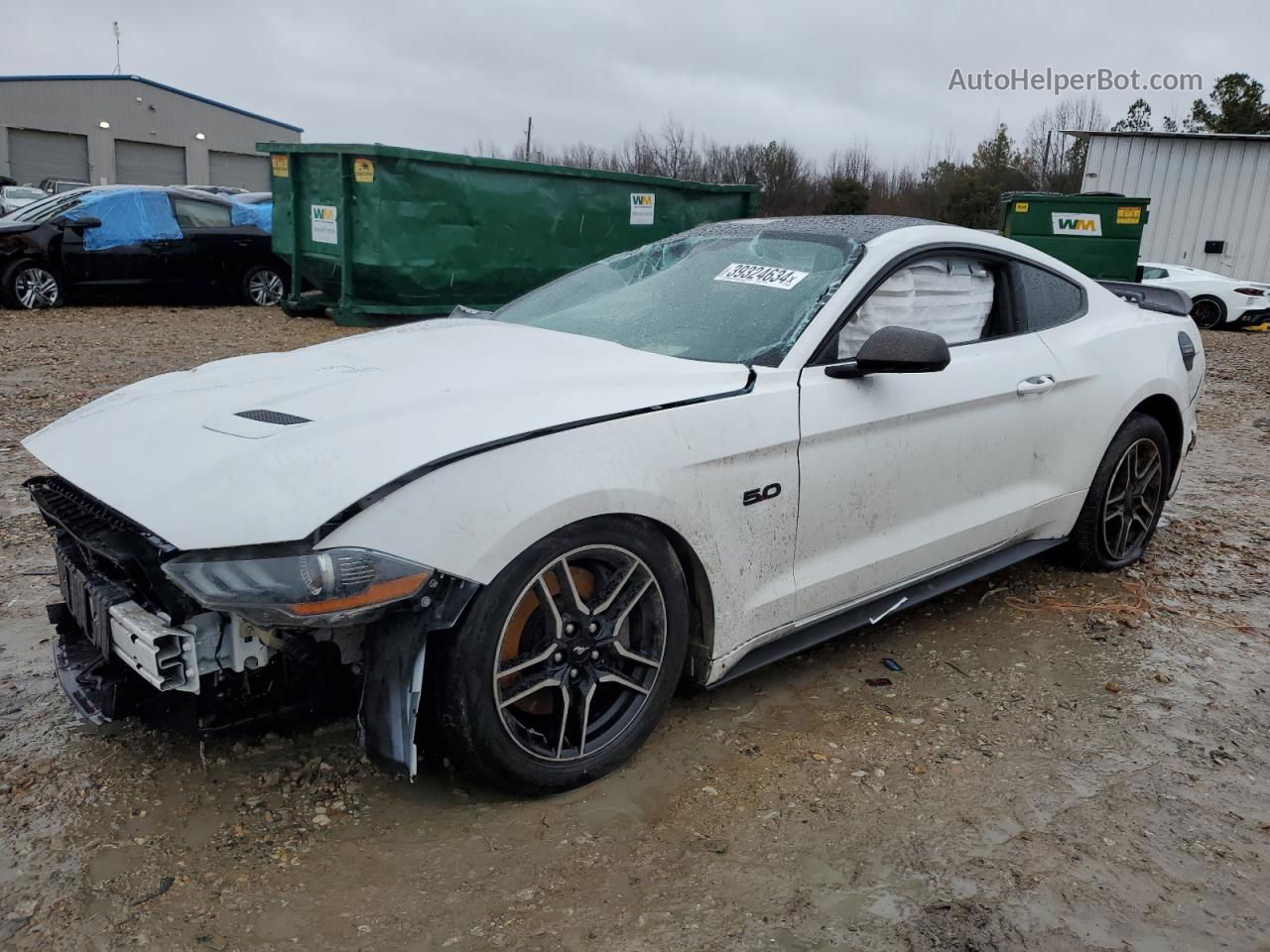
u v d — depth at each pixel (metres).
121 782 2.59
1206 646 3.69
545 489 2.34
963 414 3.38
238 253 13.51
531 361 2.86
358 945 2.05
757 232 3.64
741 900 2.22
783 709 3.13
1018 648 3.64
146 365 8.90
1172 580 4.36
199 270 13.27
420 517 2.18
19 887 2.19
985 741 2.97
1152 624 3.87
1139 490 4.35
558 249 11.94
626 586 2.62
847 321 3.10
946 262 3.48
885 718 3.09
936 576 3.57
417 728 2.53
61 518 2.57
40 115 42.78
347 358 3.01
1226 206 22.34
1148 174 22.83
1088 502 4.12
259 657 2.31
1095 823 2.55
